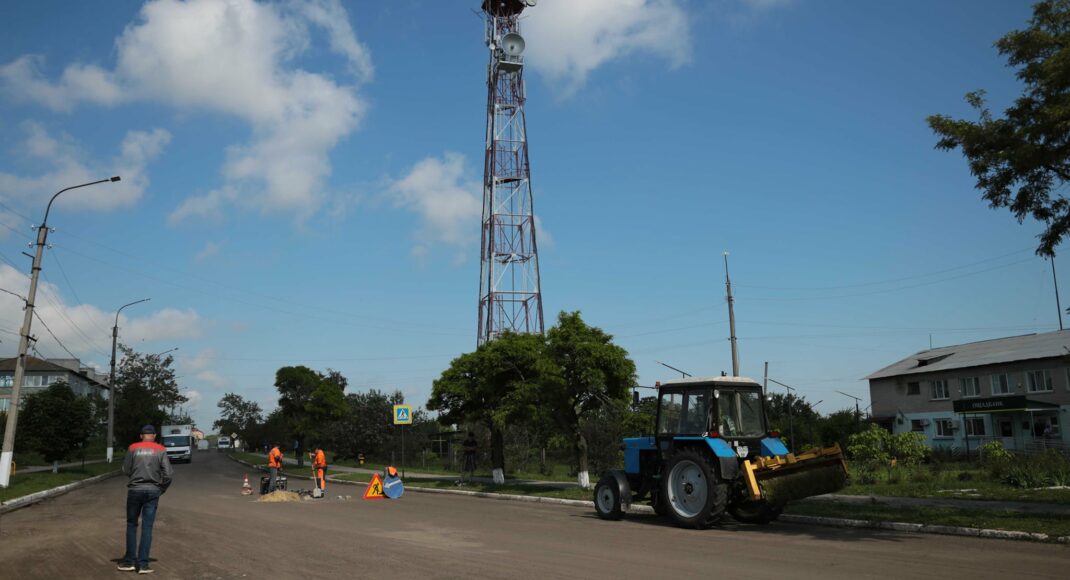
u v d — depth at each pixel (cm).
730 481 1377
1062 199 1322
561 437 2428
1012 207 1358
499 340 2625
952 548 1065
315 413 4738
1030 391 4100
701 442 1435
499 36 4034
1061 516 1262
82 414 3762
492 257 3806
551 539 1242
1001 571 882
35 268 2575
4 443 2442
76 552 1137
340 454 4997
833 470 1445
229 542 1225
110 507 2023
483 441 3791
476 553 1083
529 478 3141
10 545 1225
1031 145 1202
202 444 11519
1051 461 2070
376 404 4972
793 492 1369
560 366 2255
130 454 977
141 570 948
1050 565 916
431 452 4956
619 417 2462
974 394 4431
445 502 2164
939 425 4641
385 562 1005
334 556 1062
